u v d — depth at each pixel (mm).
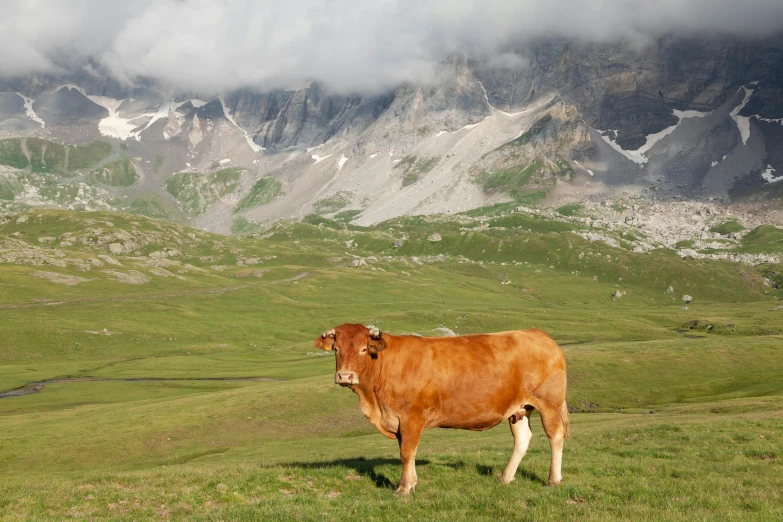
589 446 25250
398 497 13422
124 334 145375
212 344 146250
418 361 13797
